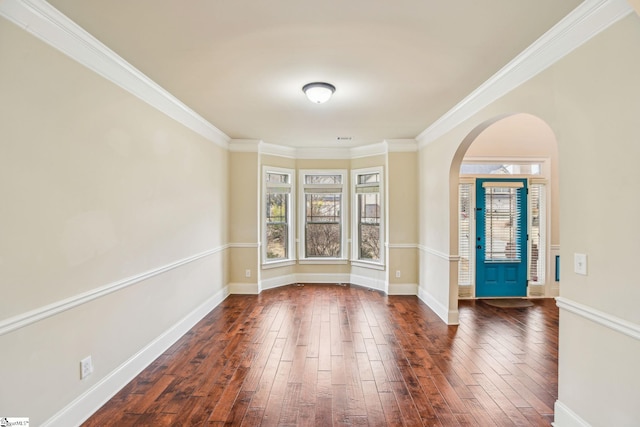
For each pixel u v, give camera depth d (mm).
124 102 2605
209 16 1948
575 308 1956
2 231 1650
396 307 4629
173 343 3377
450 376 2725
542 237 5277
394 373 2771
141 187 2842
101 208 2348
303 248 6117
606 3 1700
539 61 2273
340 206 6145
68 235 2053
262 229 5613
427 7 1866
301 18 1979
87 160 2211
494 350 3234
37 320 1831
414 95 3258
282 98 3352
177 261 3492
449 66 2615
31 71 1793
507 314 4410
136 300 2764
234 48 2338
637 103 1582
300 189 6059
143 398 2402
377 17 1971
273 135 5016
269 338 3508
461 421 2145
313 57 2475
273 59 2508
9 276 1686
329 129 4641
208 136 4383
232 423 2121
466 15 1939
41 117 1860
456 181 3949
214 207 4637
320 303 4816
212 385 2580
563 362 2072
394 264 5336
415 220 5316
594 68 1816
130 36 2160
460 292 5230
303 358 3043
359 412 2240
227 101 3438
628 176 1627
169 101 3275
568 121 2020
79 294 2139
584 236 1905
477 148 5223
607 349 1760
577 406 1960
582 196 1916
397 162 5312
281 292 5445
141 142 2838
